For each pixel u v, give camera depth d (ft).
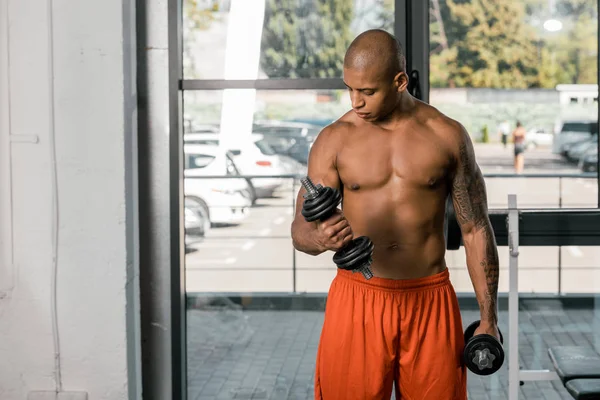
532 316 11.83
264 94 11.71
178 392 11.84
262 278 11.89
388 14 11.55
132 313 11.28
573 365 9.72
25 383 11.08
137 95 11.53
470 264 8.38
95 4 10.71
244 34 11.64
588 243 11.67
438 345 8.17
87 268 10.95
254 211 11.85
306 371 11.95
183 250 11.88
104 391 11.08
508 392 11.34
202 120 11.76
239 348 11.99
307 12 11.59
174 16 11.46
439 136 8.00
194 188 11.85
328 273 11.84
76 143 10.84
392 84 7.61
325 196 7.00
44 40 10.75
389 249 8.11
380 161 8.02
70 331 11.02
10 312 11.00
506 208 11.66
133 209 11.28
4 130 10.82
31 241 10.92
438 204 8.14
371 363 8.16
